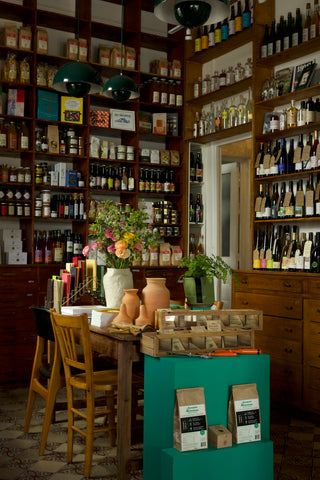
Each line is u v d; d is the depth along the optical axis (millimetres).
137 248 3426
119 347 2879
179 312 2756
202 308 3074
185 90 6461
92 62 5984
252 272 4781
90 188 5801
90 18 5789
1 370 5168
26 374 5289
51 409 3369
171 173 6441
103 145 5945
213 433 2559
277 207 5008
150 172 6312
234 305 4977
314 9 4801
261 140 5195
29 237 5527
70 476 3027
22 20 5707
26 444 3535
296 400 4316
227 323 2879
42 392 3531
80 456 3340
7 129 5453
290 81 5008
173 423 2531
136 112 6129
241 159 6840
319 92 4680
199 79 6434
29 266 5328
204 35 6164
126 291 3072
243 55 5980
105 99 5992
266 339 4621
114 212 3443
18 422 4000
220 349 2840
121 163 6223
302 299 4277
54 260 5605
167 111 6562
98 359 3824
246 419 2637
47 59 5668
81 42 5777
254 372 2746
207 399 2615
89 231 5750
